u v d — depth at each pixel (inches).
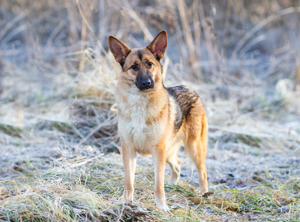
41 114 463.8
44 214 210.8
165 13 569.0
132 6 604.7
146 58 257.9
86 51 422.6
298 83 627.8
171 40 724.7
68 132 411.5
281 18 816.9
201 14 626.8
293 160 360.8
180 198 268.2
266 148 410.9
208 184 311.7
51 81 574.9
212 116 468.8
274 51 762.2
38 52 648.4
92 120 406.0
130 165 258.8
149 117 252.7
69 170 280.8
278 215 244.8
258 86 622.8
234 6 843.4
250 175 332.5
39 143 390.9
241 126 457.1
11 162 332.8
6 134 412.2
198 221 226.7
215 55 617.9
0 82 600.1
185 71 593.6
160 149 256.7
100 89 414.3
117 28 588.4
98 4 571.5
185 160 366.6
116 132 390.6
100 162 313.9
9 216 206.7
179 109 281.7
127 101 255.4
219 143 422.0
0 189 231.8
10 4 853.2
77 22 571.2
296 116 518.3
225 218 239.3
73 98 422.6
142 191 272.8
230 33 824.3
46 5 836.6
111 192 265.4
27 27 724.0
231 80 631.2
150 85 248.5
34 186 242.4
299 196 272.1
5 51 711.7
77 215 217.6
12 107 502.3
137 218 223.3
